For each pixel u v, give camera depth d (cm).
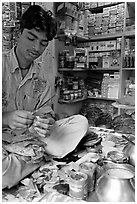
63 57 225
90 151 93
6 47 128
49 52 206
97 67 265
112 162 72
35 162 74
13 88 102
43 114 89
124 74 252
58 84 224
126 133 116
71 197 60
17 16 134
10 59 100
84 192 59
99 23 255
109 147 95
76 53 246
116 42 249
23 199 60
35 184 67
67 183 67
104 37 254
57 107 229
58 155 87
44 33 87
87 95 276
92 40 275
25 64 102
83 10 258
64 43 236
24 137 80
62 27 204
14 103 103
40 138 87
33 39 88
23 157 71
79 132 97
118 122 131
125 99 113
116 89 254
